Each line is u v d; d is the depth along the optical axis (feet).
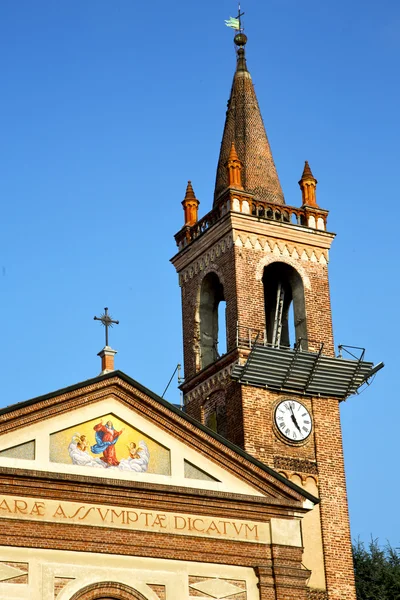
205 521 201.26
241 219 256.73
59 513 190.19
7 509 186.91
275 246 259.19
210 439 205.87
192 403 257.75
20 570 184.85
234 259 253.03
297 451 241.35
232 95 284.41
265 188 269.03
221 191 272.92
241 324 247.29
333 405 249.55
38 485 189.88
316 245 264.11
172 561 196.24
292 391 246.27
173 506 199.62
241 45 291.38
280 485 208.95
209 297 267.80
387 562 343.05
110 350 208.85
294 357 242.58
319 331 256.11
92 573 189.47
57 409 196.03
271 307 272.51
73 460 194.70
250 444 236.84
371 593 329.52
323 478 240.53
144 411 203.10
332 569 232.12
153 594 192.54
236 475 207.00
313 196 269.85
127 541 193.36
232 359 245.86
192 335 264.93
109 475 196.24
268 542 204.74
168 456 202.49
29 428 193.16
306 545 232.32
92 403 199.82
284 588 202.28
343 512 239.30
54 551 188.24
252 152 273.54
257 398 242.17
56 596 185.57
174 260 276.41
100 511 193.36
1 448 189.78
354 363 247.91
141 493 197.06
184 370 265.54
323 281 261.85
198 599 195.62
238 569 201.16
